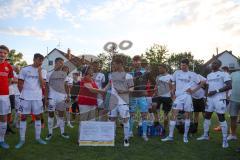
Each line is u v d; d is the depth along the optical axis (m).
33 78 6.45
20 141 6.45
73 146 6.57
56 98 7.18
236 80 7.45
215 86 7.07
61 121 7.44
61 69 7.33
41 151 6.08
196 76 7.47
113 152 6.20
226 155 6.19
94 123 6.83
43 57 6.51
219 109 6.94
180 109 7.32
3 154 5.78
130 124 7.69
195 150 6.52
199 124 10.11
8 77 6.45
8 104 6.29
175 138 7.66
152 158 5.86
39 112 6.56
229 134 8.42
